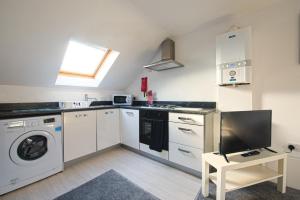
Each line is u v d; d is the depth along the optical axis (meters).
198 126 1.90
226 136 1.53
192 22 2.25
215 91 2.30
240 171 1.66
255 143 1.63
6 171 1.64
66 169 2.19
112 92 3.58
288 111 1.71
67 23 1.86
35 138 1.89
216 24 2.27
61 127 2.12
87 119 2.46
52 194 1.65
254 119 1.62
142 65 3.22
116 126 2.95
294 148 1.69
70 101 2.83
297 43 1.64
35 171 1.85
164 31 2.53
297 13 1.64
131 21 2.15
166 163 2.34
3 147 1.62
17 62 1.97
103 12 1.90
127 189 1.73
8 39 1.70
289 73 1.69
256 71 1.88
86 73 3.05
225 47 1.86
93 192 1.67
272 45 1.78
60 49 2.10
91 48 2.63
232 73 1.82
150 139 2.43
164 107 2.53
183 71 2.67
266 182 1.83
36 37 1.82
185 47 2.63
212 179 1.54
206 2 1.82
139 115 2.63
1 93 2.17
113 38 2.37
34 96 2.46
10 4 1.47
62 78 2.74
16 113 1.71
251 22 1.92
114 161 2.45
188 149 2.00
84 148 2.41
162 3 1.86
